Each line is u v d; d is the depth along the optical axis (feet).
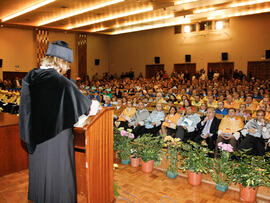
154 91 42.93
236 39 62.18
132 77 78.23
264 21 58.65
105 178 7.18
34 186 5.83
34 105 5.17
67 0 40.06
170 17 53.36
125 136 14.25
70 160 5.54
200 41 67.46
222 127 16.33
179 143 12.27
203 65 67.36
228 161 11.34
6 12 49.26
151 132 19.40
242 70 61.77
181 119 18.43
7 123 11.03
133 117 20.95
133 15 50.03
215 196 10.36
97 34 80.69
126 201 9.47
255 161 10.55
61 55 5.51
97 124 6.63
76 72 77.92
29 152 5.40
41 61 5.59
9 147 10.98
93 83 67.97
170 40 73.00
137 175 12.34
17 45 65.21
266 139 14.85
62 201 5.44
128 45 82.33
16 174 10.91
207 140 16.57
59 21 55.72
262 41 59.06
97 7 44.80
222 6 44.09
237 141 15.76
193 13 47.88
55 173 5.46
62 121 5.09
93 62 83.15
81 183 7.75
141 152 13.29
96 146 6.62
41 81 5.21
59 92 5.15
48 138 5.04
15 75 65.36
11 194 8.72
